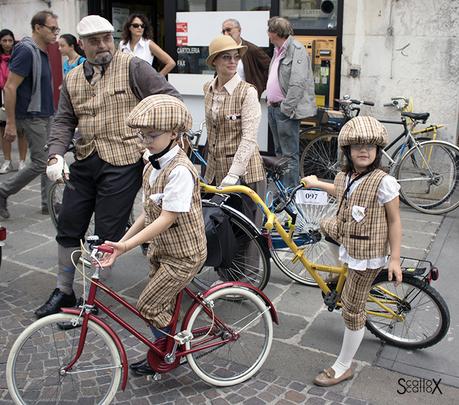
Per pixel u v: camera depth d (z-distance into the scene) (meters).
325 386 3.04
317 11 6.38
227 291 3.02
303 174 6.61
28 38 5.40
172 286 2.77
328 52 6.38
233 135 3.75
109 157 3.54
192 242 2.75
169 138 2.59
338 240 3.05
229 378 3.08
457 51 5.70
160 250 2.81
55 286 4.26
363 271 2.89
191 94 7.27
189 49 7.20
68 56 7.13
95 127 3.54
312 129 6.43
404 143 5.78
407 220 5.54
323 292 3.49
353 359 3.29
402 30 5.88
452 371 3.19
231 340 3.10
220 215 3.23
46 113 5.45
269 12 6.61
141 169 3.64
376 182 2.80
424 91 5.92
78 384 3.00
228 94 3.70
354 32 6.11
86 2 8.10
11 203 6.13
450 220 5.55
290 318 3.77
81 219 3.71
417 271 3.26
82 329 2.73
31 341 3.13
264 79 6.19
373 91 6.16
